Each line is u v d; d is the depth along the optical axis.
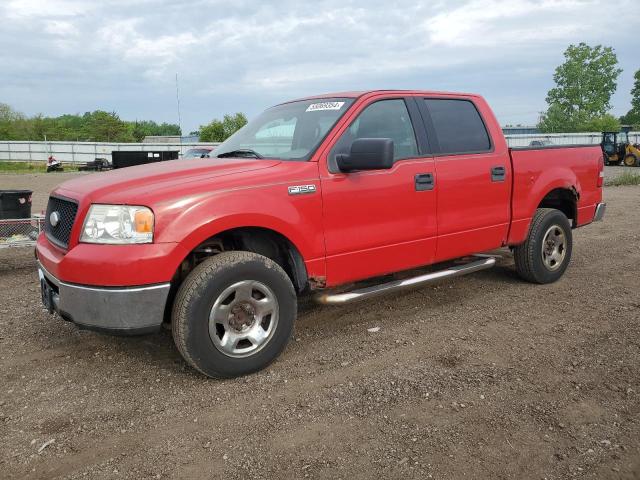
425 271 5.96
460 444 2.84
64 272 3.35
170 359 3.98
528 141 50.09
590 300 5.26
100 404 3.34
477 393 3.39
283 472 2.64
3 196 6.18
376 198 4.24
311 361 3.91
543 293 5.51
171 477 2.62
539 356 3.94
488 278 6.05
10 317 4.94
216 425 3.08
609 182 19.20
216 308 3.46
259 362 3.68
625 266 6.65
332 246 4.03
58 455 2.82
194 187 3.46
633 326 4.54
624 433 2.93
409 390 3.44
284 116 4.70
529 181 5.42
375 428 3.01
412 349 4.10
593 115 75.75
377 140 3.76
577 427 2.99
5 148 50.56
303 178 3.87
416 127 4.67
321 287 4.05
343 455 2.77
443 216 4.71
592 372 3.67
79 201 3.48
